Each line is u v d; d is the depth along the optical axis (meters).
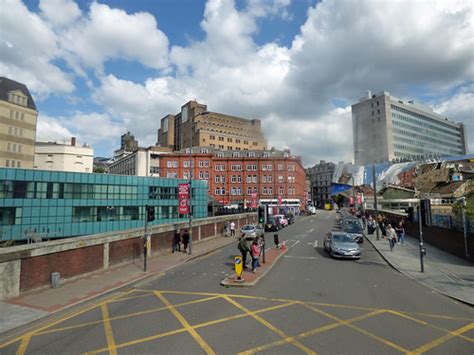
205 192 63.25
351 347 6.54
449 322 8.07
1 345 6.88
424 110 143.88
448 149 148.38
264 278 13.23
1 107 60.81
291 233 34.75
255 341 6.83
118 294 11.04
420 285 12.20
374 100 127.00
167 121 131.88
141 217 52.84
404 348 6.51
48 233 43.28
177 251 21.14
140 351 6.41
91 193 47.78
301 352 6.30
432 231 23.20
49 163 79.31
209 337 7.06
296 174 83.69
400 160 111.81
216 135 108.75
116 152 138.38
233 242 26.98
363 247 23.70
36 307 9.30
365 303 9.67
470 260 16.66
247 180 81.81
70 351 6.50
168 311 8.96
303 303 9.66
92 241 13.66
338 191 114.81
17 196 41.56
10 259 10.02
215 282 12.63
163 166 80.19
